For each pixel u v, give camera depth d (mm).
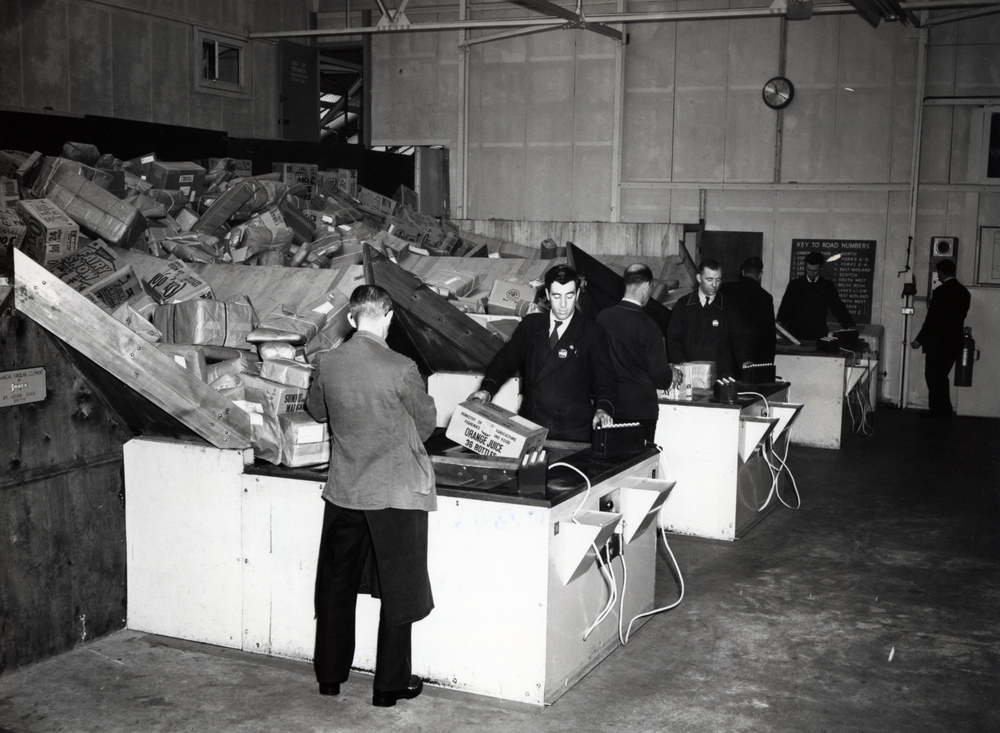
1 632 3643
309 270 5758
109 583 4074
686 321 6336
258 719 3389
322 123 15797
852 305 10758
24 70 8516
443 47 11945
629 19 9477
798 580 5066
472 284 7320
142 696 3551
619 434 4184
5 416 3592
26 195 6207
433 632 3623
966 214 10359
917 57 10273
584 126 11453
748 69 10805
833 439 8625
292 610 3852
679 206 11203
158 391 3680
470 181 12047
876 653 4105
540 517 3416
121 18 9438
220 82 10758
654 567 4559
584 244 10250
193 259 6289
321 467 3887
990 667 3979
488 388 4348
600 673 3850
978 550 5633
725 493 5766
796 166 10766
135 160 7477
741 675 3857
